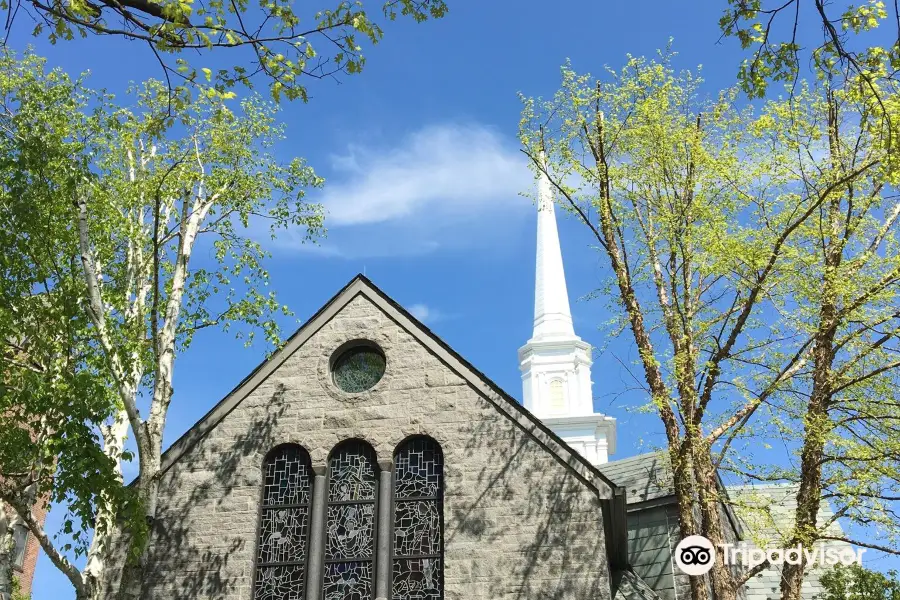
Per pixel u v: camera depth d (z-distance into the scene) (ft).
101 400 55.11
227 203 73.31
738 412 60.13
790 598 56.85
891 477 56.75
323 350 72.02
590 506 62.23
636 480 81.66
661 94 63.93
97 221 67.21
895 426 59.93
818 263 61.57
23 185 56.59
